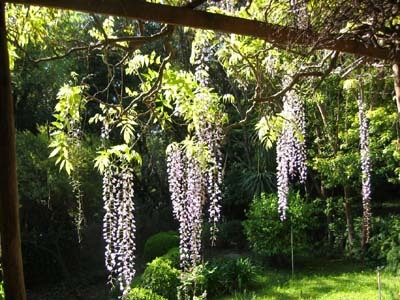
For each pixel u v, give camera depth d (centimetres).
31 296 902
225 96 330
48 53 738
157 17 199
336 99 776
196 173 394
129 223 356
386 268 819
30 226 942
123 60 268
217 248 1025
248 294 757
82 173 840
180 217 415
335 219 968
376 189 1059
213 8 297
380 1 225
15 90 966
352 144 821
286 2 269
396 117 563
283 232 888
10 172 159
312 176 965
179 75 283
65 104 273
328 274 842
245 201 1073
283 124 367
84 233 969
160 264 755
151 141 1079
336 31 242
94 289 924
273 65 361
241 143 1077
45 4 180
